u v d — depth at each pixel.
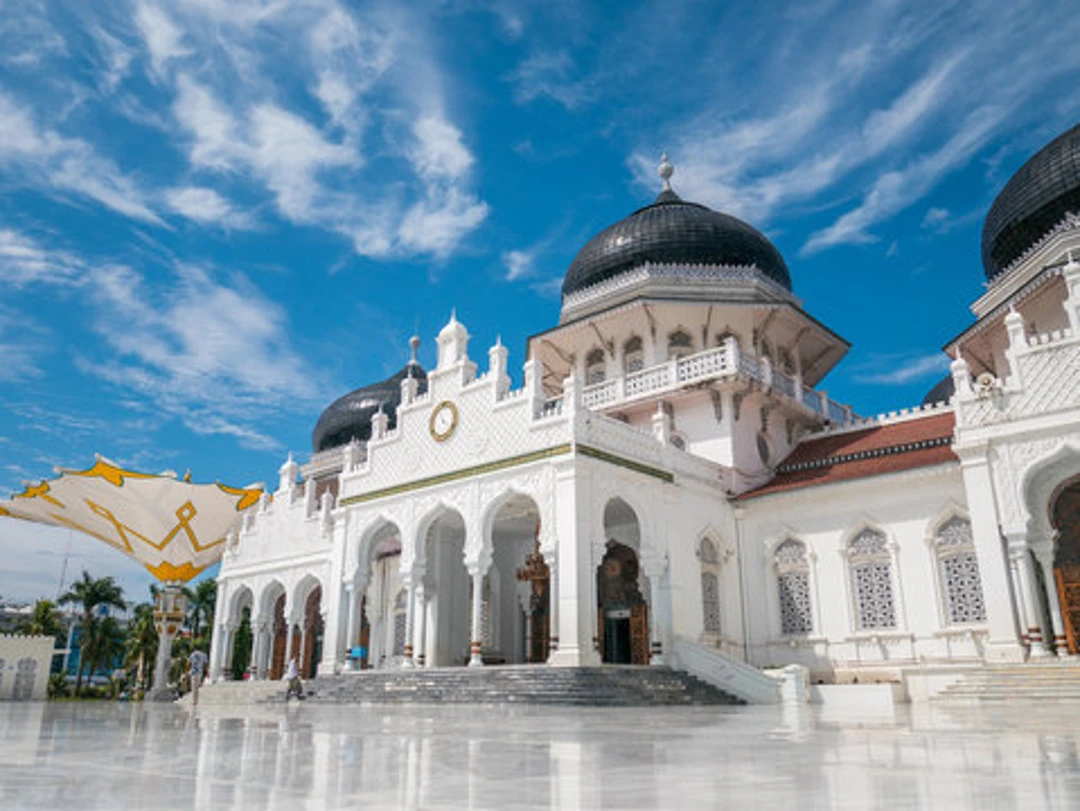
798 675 18.73
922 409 27.30
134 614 63.88
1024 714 13.04
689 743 7.79
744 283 31.70
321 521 32.41
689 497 24.83
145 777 5.29
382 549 33.41
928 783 4.88
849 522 24.36
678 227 32.59
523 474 22.55
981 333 27.41
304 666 37.03
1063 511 20.38
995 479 20.22
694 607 23.67
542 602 28.70
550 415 22.33
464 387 25.05
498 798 4.34
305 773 5.50
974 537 20.16
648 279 31.59
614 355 32.09
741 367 27.47
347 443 44.47
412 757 6.54
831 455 27.12
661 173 37.12
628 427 23.34
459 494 24.09
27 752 7.15
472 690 18.92
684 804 4.10
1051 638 20.05
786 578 25.28
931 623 22.36
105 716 15.39
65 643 74.06
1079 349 19.77
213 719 13.65
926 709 15.02
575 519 20.81
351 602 26.41
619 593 26.23
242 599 37.59
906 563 23.14
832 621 24.02
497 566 30.23
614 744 7.70
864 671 22.97
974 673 17.86
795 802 4.16
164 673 34.12
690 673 20.91
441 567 28.58
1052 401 19.80
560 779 5.13
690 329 31.02
